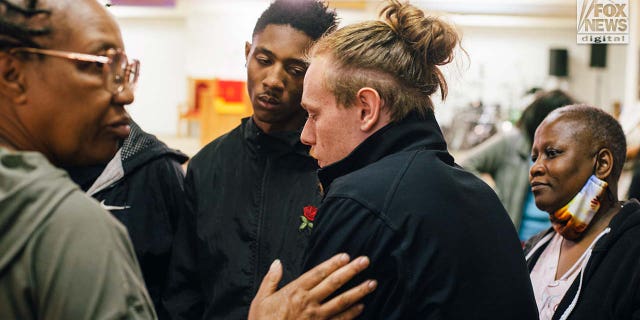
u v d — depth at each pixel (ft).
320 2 6.02
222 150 6.23
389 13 4.44
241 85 25.62
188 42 30.42
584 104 5.98
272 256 5.77
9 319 3.04
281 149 5.97
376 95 4.23
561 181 5.67
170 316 6.00
